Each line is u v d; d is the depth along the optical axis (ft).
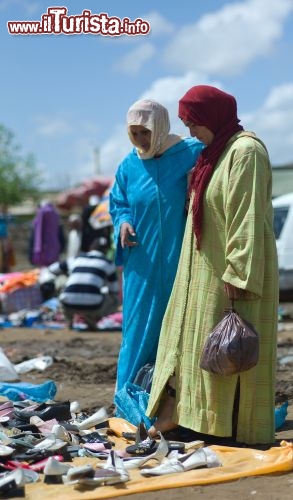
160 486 13.67
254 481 13.96
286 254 47.47
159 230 18.02
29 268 89.76
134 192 18.31
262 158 15.60
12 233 127.75
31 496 13.28
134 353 18.25
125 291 18.53
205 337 15.88
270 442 16.14
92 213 50.57
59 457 15.16
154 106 17.90
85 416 18.80
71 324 41.45
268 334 16.07
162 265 18.03
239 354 15.03
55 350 33.17
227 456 15.01
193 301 16.17
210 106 15.98
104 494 13.32
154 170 18.21
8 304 46.26
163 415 16.69
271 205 16.21
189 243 16.46
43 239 57.88
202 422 15.85
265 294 16.05
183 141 18.40
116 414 18.49
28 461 15.15
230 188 15.46
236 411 16.14
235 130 16.14
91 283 40.40
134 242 18.26
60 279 46.83
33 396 20.93
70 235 58.08
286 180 64.28
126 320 18.45
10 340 37.09
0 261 62.80
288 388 22.54
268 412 16.11
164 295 18.07
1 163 176.86
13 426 17.54
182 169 18.11
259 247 15.31
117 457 14.66
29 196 187.01
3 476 14.14
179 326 16.35
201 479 13.92
